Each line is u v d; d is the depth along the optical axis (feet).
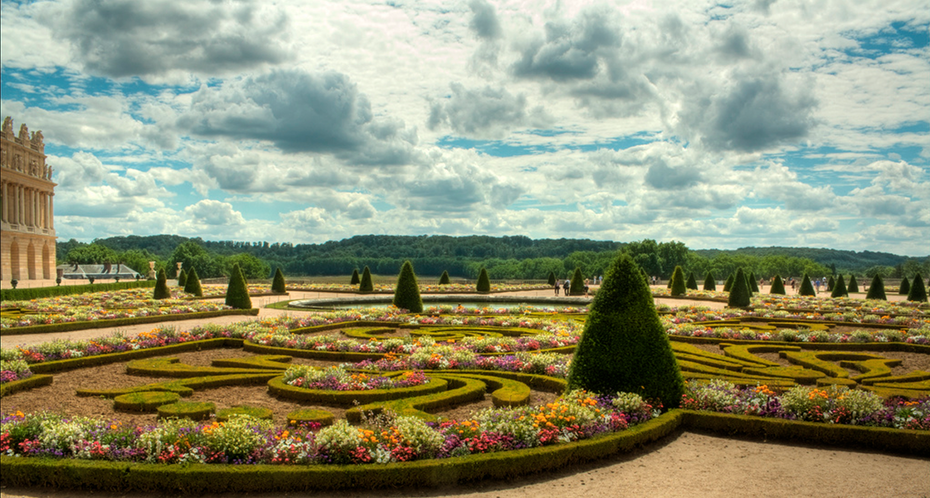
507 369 54.34
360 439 30.91
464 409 43.88
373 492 28.81
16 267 328.29
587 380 40.83
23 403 44.50
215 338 72.08
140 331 90.43
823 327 90.89
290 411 42.78
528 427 33.17
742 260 444.96
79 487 29.17
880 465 32.63
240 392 48.60
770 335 75.46
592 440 33.24
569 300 151.64
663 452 34.55
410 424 32.32
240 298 122.52
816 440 36.37
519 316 100.99
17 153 328.08
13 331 85.66
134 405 42.16
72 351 59.88
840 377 53.62
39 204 355.36
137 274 405.18
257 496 28.37
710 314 99.25
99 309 114.01
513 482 30.12
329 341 67.87
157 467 28.96
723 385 43.16
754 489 29.04
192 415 39.78
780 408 38.19
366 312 100.42
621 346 40.19
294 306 135.13
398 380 48.55
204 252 454.81
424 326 89.10
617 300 41.04
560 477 30.76
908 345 71.20
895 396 44.45
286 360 62.75
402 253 623.36
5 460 29.71
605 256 426.10
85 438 31.65
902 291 199.82
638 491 28.78
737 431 37.76
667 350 40.68
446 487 29.43
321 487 28.81
